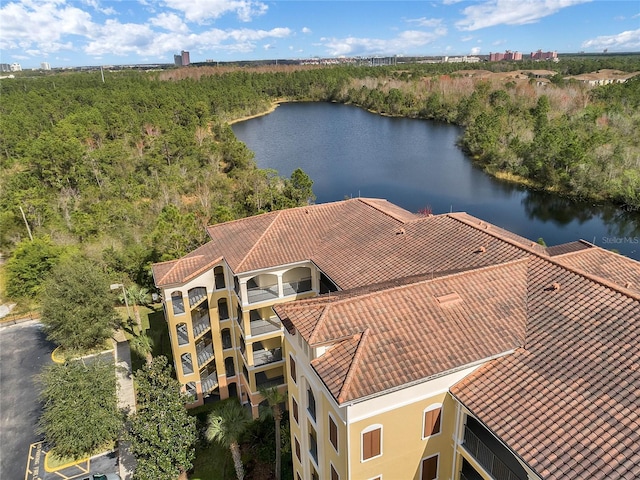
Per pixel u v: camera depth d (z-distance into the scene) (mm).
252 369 30406
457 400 17141
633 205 71375
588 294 20000
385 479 18078
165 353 39969
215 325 32250
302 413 21156
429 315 19188
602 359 16859
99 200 66688
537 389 16484
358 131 131625
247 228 32969
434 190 83250
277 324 30672
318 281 30375
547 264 22609
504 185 85688
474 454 17625
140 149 87875
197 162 83375
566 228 67812
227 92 151625
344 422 16609
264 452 29141
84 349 41031
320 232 31531
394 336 18062
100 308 40656
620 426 14469
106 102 114000
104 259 49625
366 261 26516
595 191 76625
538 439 14812
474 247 25266
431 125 138625
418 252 26141
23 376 38156
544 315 19641
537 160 83875
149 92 128375
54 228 57719
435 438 18281
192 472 28469
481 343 18250
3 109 110562
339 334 17906
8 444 31078
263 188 66000
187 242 48219
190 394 32531
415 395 17125
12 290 48812
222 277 32250
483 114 109188
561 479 13508
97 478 27406
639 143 91438
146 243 52094
